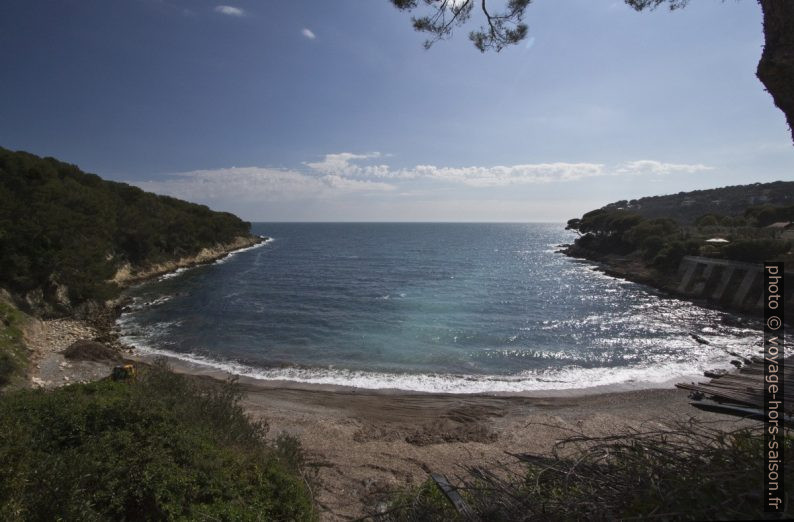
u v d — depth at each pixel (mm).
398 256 91625
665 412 14938
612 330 29531
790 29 3713
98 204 39375
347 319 32688
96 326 28156
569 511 2982
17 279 26750
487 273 62000
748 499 2387
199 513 5707
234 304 38031
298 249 111125
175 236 66438
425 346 25406
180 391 10078
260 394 17141
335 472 10172
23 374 17047
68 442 6539
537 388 18297
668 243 51250
